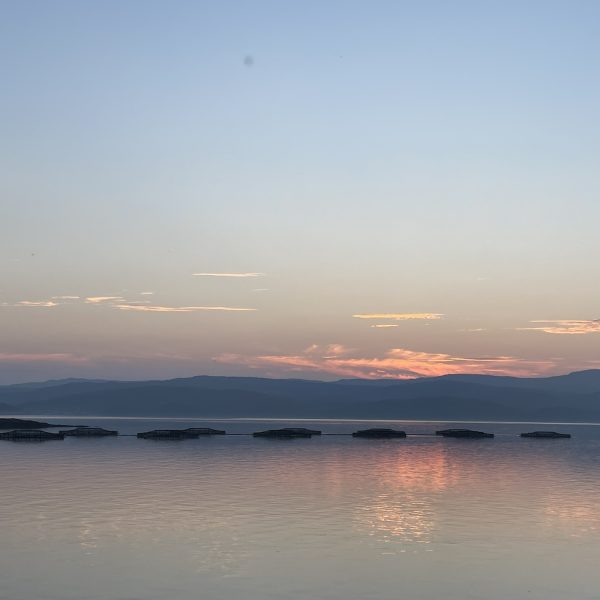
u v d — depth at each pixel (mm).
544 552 39438
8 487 66125
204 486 67562
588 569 36000
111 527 45188
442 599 31125
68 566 35531
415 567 35969
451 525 47031
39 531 43875
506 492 65625
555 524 48000
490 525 47250
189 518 48688
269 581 33094
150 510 52156
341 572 34812
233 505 54938
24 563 36031
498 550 39781
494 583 33500
